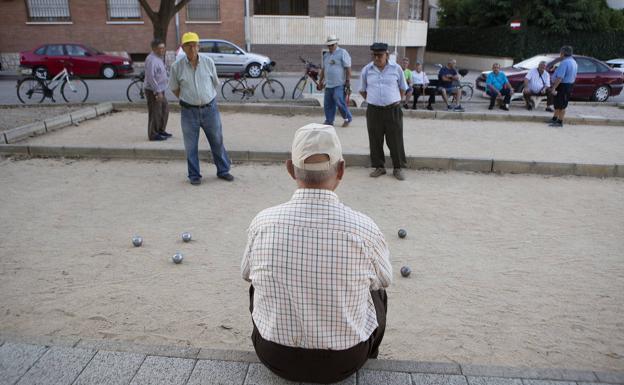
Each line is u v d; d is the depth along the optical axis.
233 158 8.65
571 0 31.09
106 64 21.92
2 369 2.85
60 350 3.01
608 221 6.23
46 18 25.22
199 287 4.44
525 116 12.67
